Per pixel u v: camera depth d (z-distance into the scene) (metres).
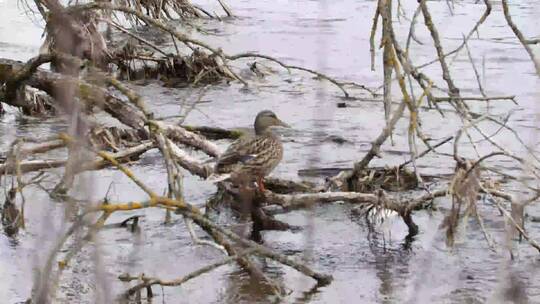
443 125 17.58
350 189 13.67
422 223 12.81
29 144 15.55
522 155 15.16
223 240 10.41
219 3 30.50
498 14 27.48
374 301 10.45
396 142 16.52
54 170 12.98
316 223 12.81
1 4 29.12
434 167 14.95
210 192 13.95
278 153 12.94
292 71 22.59
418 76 10.97
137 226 12.55
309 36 26.30
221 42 25.47
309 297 10.59
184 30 26.58
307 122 18.14
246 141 12.77
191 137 13.78
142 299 10.47
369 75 22.11
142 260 11.48
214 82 21.75
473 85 20.55
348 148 16.22
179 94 20.62
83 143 9.96
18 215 11.84
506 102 19.19
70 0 19.17
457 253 11.78
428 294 10.62
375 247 12.05
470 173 11.38
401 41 24.39
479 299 10.47
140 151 13.80
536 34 25.19
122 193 13.60
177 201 9.96
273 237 12.41
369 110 19.05
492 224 12.52
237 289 10.77
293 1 31.66
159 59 21.91
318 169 14.88
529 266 11.28
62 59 13.19
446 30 25.80
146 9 26.05
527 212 12.77
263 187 12.81
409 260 11.63
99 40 21.11
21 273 10.87
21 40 24.78
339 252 11.89
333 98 20.03
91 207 9.28
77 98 12.81
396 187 14.02
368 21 28.33
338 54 24.20
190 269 11.30
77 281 10.60
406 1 29.14
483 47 24.09
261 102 19.94
